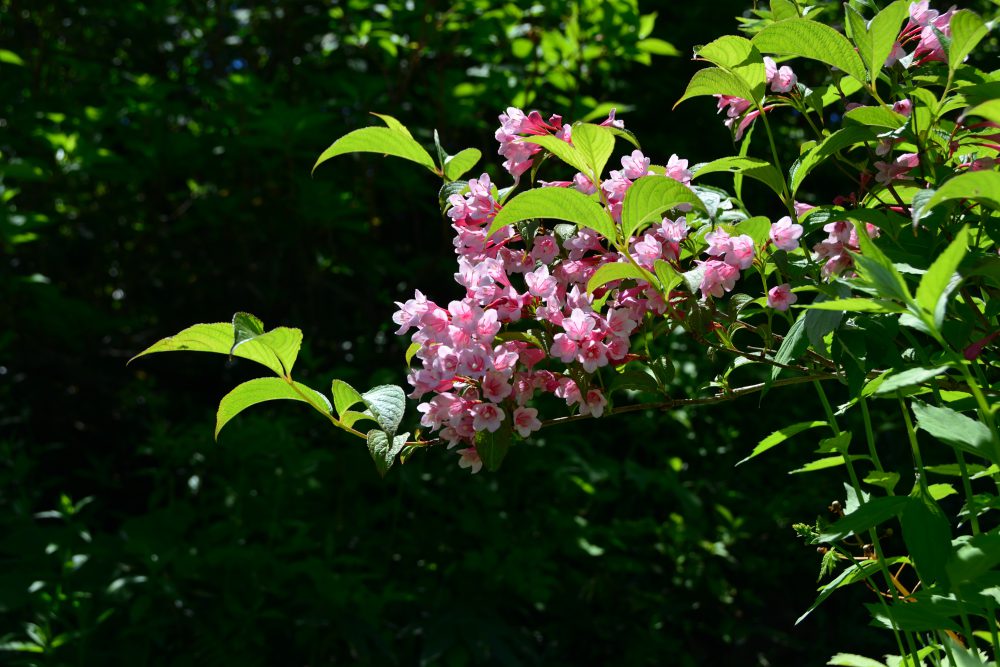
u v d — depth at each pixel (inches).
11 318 187.0
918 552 52.4
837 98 73.8
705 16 203.5
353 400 58.2
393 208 199.2
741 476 191.0
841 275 62.7
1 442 167.6
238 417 160.4
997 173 42.6
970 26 56.9
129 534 150.4
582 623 167.5
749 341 123.8
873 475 62.5
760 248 62.1
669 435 192.1
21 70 196.5
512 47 175.5
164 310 205.2
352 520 164.1
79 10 209.0
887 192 67.5
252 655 142.9
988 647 76.5
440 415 60.5
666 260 62.3
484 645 148.3
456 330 58.4
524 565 156.6
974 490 143.4
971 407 59.9
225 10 216.7
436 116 178.1
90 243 203.0
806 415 196.1
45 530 147.8
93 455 196.9
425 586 158.4
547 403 175.5
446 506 161.3
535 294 61.7
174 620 139.4
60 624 142.8
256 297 203.6
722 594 171.6
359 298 204.1
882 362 56.9
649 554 182.1
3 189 161.8
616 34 164.1
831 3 175.8
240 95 174.4
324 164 192.2
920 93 63.4
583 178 64.3
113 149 198.2
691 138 206.1
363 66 196.7
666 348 181.3
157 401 177.5
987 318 63.1
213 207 182.1
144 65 211.8
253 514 150.3
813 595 189.5
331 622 147.6
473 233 63.6
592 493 168.1
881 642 173.8
